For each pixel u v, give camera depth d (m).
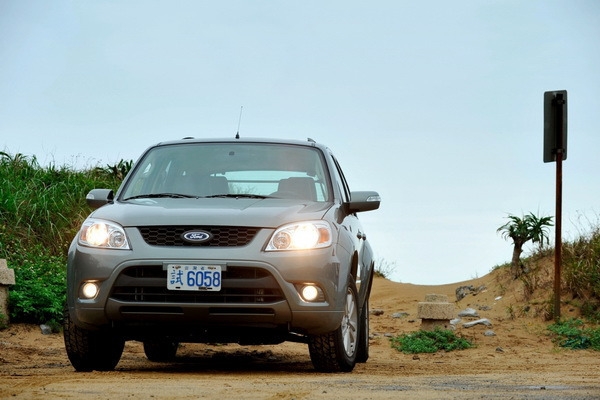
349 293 9.24
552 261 19.48
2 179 19.94
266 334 8.55
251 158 9.80
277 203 8.95
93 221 8.67
